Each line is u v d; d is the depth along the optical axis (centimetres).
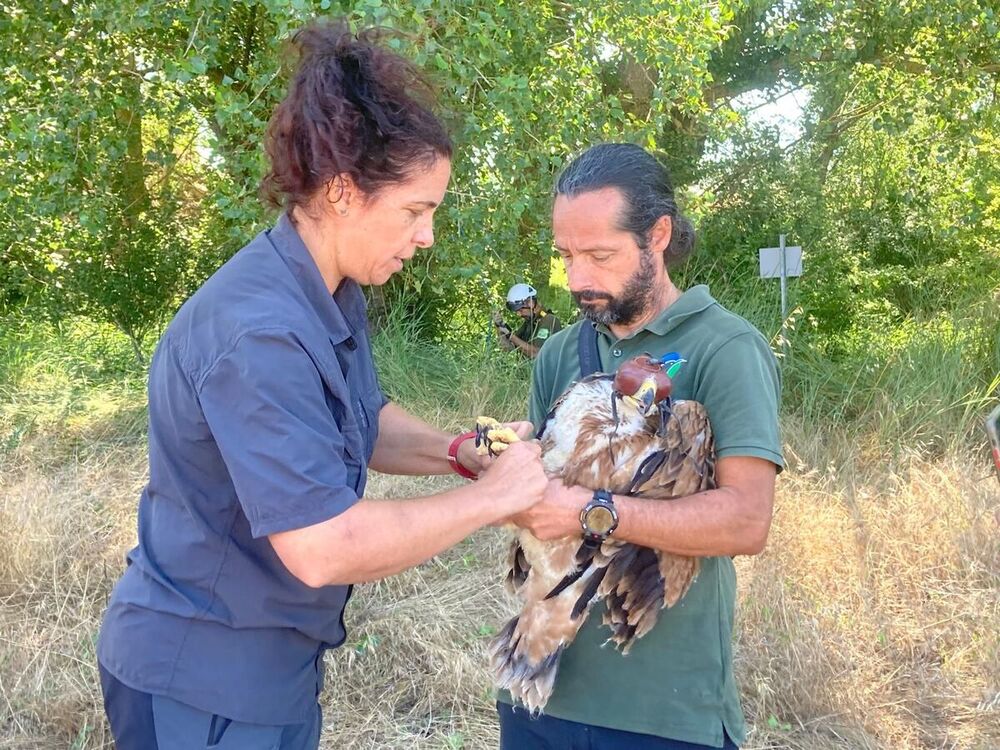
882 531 444
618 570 159
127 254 793
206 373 141
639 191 164
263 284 149
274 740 161
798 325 718
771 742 317
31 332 802
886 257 1016
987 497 472
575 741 174
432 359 680
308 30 153
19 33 636
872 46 907
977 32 825
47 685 334
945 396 584
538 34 614
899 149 1028
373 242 154
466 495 148
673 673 167
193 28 554
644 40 588
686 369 169
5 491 488
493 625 375
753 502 158
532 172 638
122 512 466
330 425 145
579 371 188
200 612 153
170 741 154
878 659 365
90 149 653
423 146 148
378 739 317
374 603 390
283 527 136
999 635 366
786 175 946
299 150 146
